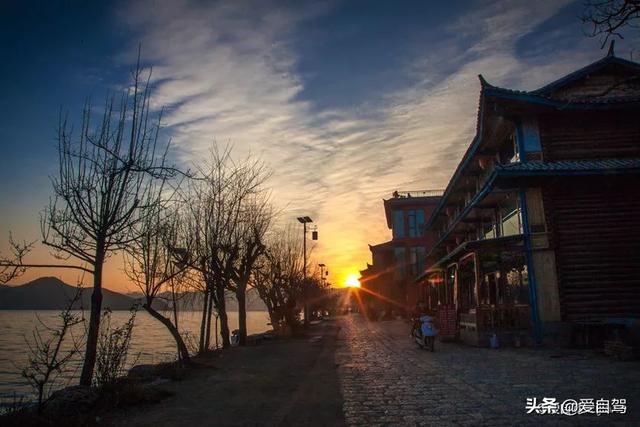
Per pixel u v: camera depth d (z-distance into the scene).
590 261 16.30
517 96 16.98
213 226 17.14
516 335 16.16
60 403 7.38
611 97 18.09
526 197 16.98
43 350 7.70
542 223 16.64
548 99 17.05
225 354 16.89
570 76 18.23
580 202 16.75
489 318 16.64
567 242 16.47
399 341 21.11
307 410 7.60
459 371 11.21
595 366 11.23
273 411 7.58
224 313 19.69
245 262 21.92
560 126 17.98
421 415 7.04
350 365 13.16
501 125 19.12
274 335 26.67
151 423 6.89
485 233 25.20
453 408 7.41
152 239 12.48
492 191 18.11
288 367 13.01
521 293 17.92
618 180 16.61
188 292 17.95
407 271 46.84
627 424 6.20
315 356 15.74
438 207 34.09
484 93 17.31
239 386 10.00
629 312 15.84
